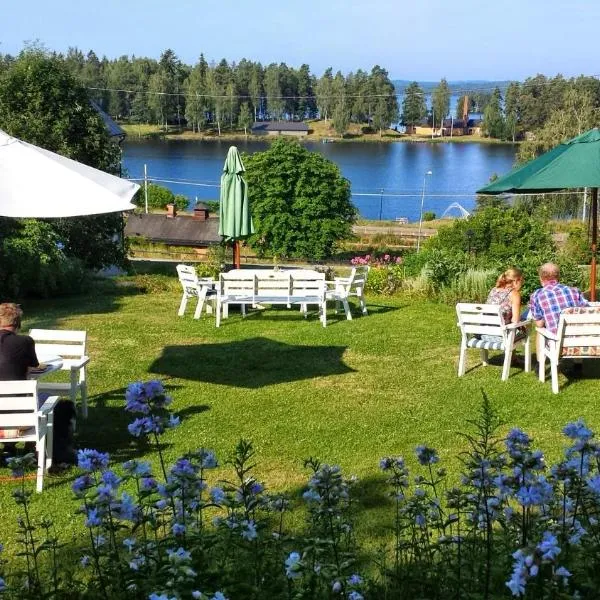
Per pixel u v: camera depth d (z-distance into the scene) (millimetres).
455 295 15086
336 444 7148
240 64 177375
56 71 25047
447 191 97438
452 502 3668
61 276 16719
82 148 25375
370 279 16281
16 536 5242
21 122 24172
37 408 6156
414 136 167500
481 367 9953
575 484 3500
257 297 13234
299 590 3156
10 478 6387
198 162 114062
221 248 20328
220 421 7918
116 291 17578
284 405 8461
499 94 162000
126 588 3328
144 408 3637
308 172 57125
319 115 180875
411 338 11797
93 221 23812
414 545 3709
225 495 3758
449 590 3451
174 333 12477
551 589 2910
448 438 7242
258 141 148875
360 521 5207
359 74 175125
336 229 57000
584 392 8641
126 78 154250
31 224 17016
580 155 9844
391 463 4004
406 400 8570
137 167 107250
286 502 3986
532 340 11445
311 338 11969
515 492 3277
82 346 8242
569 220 52312
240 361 10570
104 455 3549
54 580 3807
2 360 6684
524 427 7492
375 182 104250
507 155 136375
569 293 8914
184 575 2896
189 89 155375
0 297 15883
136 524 3449
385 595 3502
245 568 3520
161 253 50844
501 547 3682
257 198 57406
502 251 20453
